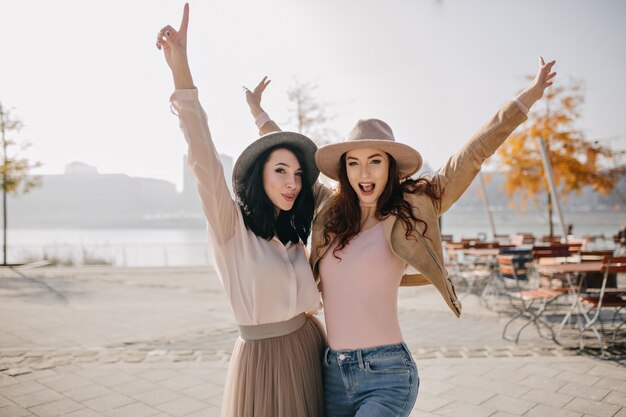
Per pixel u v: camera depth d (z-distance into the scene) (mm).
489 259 9289
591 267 5176
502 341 5660
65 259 19562
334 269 2014
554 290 5750
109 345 5715
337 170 2127
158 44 1797
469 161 1967
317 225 2137
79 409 3797
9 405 3871
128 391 4180
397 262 1976
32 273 14008
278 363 1899
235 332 6379
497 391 4051
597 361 4801
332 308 1993
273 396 1882
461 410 3682
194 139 1764
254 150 1979
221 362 5020
